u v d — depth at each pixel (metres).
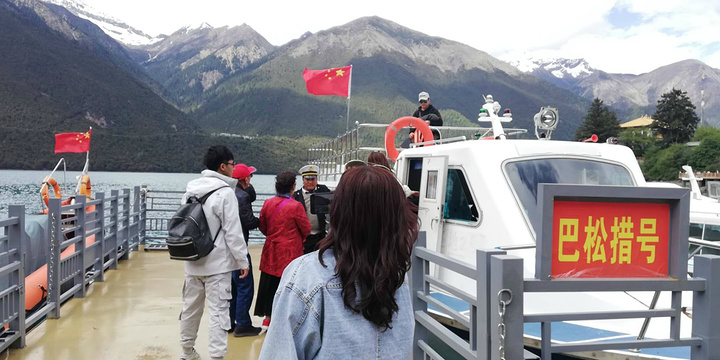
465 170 4.73
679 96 128.62
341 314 1.53
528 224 4.22
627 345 2.25
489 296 2.19
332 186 9.73
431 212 5.09
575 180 4.61
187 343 4.80
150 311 6.81
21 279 5.29
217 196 4.57
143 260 10.38
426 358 2.99
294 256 5.70
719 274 2.21
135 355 5.24
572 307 3.59
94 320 6.36
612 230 2.20
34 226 7.32
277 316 1.55
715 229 6.18
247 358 5.22
